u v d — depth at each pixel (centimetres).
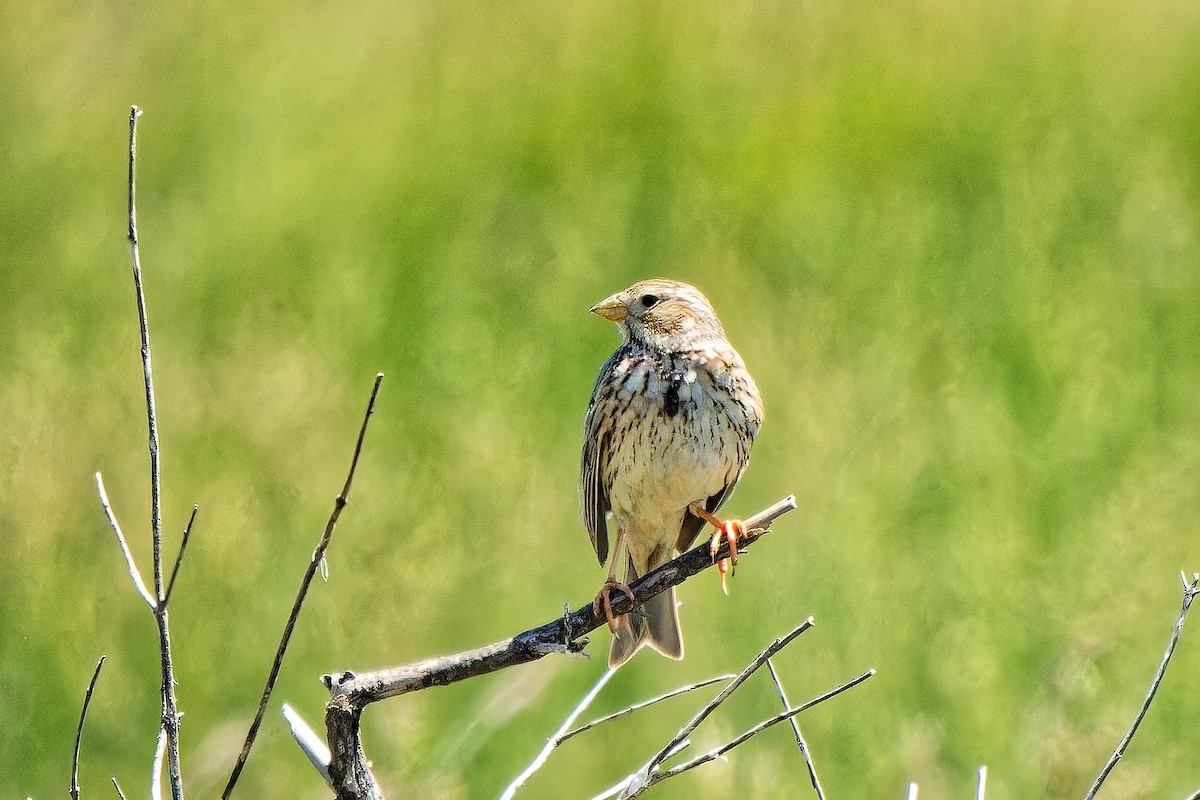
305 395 1267
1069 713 995
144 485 1176
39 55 1748
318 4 1864
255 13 1838
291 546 1133
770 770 970
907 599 1105
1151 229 1594
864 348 1393
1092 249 1567
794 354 1374
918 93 1780
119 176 1641
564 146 1697
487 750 988
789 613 1098
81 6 1780
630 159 1686
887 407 1298
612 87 1758
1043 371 1387
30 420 1217
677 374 900
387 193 1614
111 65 1755
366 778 573
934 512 1196
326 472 1202
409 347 1410
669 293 916
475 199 1625
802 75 1805
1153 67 1842
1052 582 1114
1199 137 1727
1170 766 980
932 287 1493
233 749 944
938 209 1623
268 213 1581
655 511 924
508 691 919
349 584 1108
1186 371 1391
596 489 938
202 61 1777
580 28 1839
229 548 1123
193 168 1666
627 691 1032
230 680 1045
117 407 1251
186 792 923
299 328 1423
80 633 1065
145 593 537
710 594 1116
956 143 1727
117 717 1013
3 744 1001
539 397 1348
